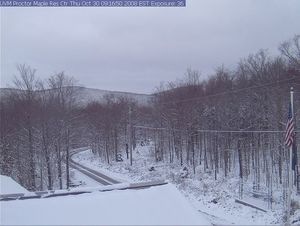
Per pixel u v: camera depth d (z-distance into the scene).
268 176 43.91
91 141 104.62
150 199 13.75
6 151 60.09
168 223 11.75
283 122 46.59
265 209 34.84
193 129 64.38
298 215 30.81
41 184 57.59
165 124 74.56
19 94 68.44
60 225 11.87
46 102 65.81
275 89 52.06
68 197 14.48
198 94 72.31
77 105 81.00
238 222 30.73
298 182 39.19
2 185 22.75
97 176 66.19
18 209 13.22
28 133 58.81
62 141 61.44
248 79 67.44
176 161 68.75
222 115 59.16
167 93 80.31
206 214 34.41
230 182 46.97
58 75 92.56
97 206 13.24
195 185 47.94
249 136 55.12
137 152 86.19
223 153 58.03
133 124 85.06
